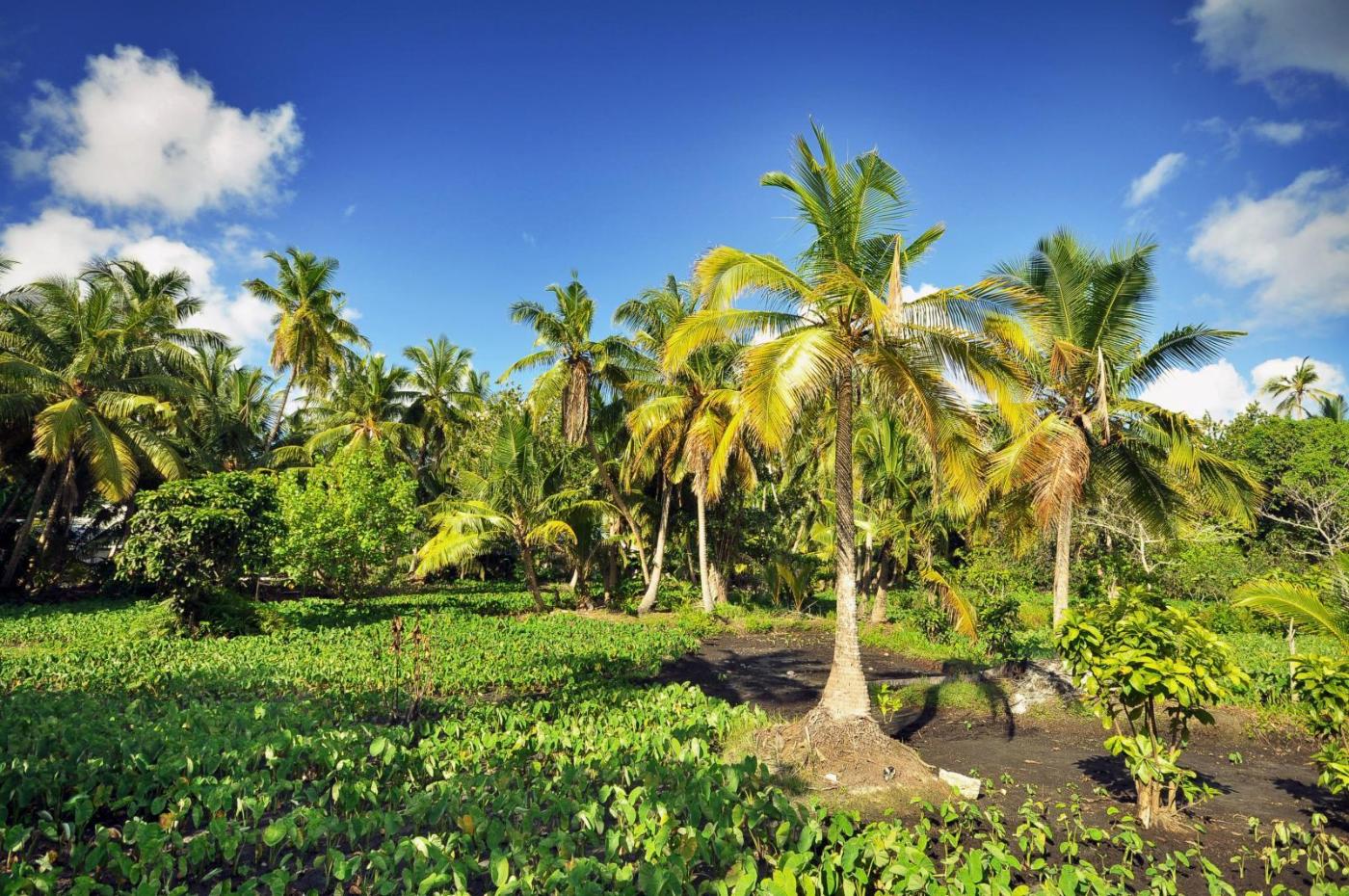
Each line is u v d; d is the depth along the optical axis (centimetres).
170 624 1617
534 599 2503
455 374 3788
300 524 2083
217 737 698
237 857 527
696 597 2845
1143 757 664
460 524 2259
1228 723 1105
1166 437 1383
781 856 516
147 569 1533
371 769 682
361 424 3356
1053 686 1238
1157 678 634
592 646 1730
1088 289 1427
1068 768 903
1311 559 2061
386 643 1597
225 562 1623
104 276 2647
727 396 1961
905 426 973
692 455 2147
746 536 2897
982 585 2089
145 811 613
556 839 507
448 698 1112
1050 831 622
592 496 2708
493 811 577
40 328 2194
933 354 913
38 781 564
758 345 855
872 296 807
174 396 2588
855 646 896
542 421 2717
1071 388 1441
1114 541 1995
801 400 820
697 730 891
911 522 2234
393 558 2253
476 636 1758
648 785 626
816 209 920
